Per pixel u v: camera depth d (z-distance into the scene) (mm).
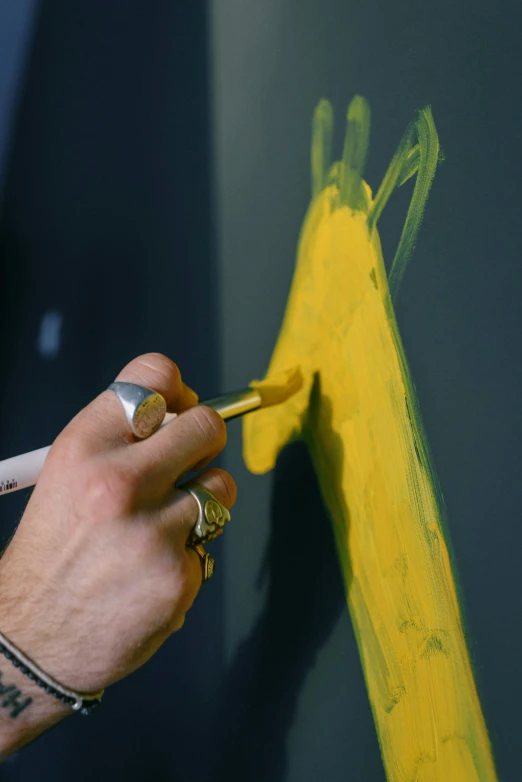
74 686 379
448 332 338
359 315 410
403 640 368
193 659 590
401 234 375
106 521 357
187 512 378
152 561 357
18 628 371
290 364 496
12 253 843
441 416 341
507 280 308
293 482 490
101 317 737
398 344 372
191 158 625
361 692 407
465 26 338
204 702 572
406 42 379
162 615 362
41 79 817
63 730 708
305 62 476
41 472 395
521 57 307
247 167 550
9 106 858
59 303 785
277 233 513
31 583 370
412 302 363
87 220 755
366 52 412
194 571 374
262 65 528
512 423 302
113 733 665
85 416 393
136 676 646
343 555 428
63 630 369
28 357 817
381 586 388
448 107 346
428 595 347
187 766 587
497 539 307
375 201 399
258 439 540
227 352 581
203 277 611
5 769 760
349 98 428
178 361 645
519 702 294
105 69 734
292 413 493
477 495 318
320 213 458
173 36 645
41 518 372
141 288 688
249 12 544
